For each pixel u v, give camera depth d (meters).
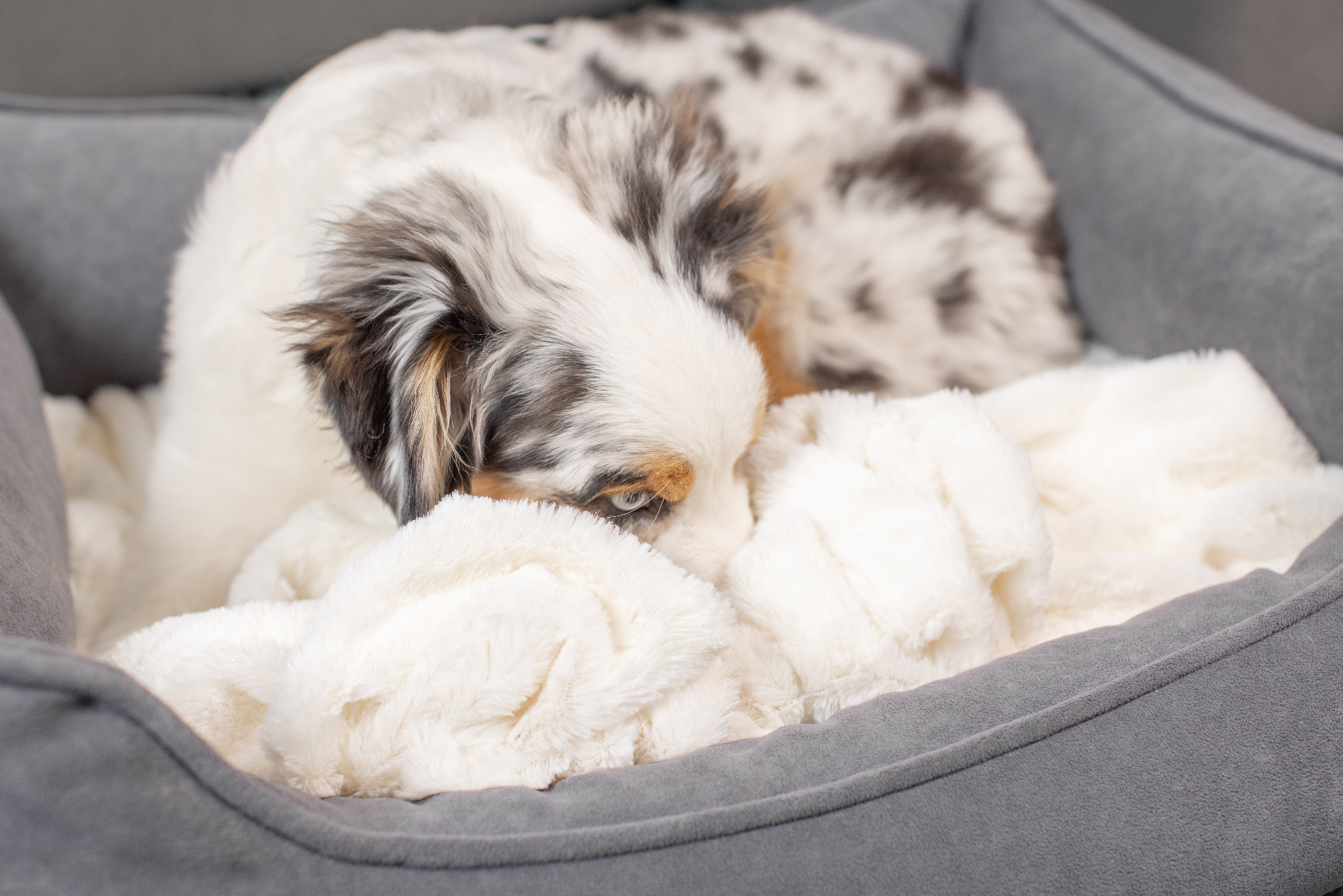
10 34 2.39
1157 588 1.58
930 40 2.67
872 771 1.04
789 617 1.32
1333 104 3.12
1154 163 2.05
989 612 1.35
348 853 0.91
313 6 2.57
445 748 1.10
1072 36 2.39
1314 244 1.73
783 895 0.97
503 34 2.25
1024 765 1.06
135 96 2.54
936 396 1.63
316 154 1.62
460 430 1.49
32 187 2.10
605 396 1.39
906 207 2.09
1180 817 1.08
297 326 1.46
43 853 0.83
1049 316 2.19
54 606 1.31
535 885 0.94
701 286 1.49
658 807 1.01
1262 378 1.82
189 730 0.88
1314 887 1.12
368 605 1.15
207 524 1.72
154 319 2.22
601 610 1.19
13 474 1.43
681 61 2.14
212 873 0.87
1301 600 1.21
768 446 1.62
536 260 1.42
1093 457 1.87
